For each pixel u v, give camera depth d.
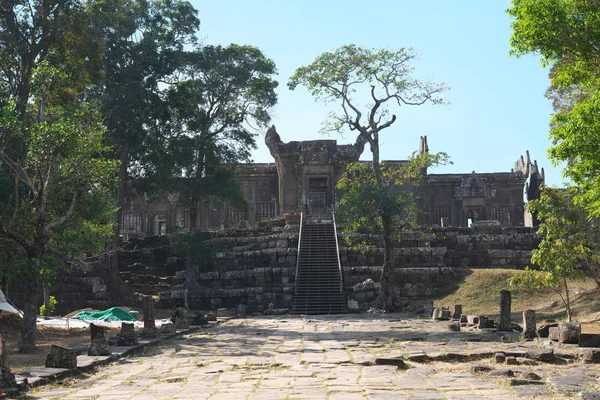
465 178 66.94
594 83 20.00
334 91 42.12
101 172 24.30
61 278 45.72
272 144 63.19
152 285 51.88
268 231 53.34
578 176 17.92
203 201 51.66
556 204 27.30
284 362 17.45
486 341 21.94
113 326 31.67
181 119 50.31
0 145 23.84
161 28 50.84
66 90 33.06
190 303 47.16
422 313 38.16
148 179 50.03
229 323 34.88
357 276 46.59
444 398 11.50
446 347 20.19
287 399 11.76
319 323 32.81
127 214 67.25
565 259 26.67
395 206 40.00
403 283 45.50
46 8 35.50
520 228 53.12
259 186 67.00
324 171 61.81
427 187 67.44
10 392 12.77
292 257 48.84
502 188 68.31
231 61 52.25
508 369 14.28
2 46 33.62
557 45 18.06
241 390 13.01
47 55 35.03
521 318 32.44
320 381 13.96
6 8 34.12
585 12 17.92
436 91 41.59
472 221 67.50
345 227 50.19
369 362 16.67
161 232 72.88
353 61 41.25
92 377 15.70
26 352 21.23
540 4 17.73
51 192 25.19
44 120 23.95
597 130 16.64
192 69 51.09
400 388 12.79
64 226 26.91
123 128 46.88
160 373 16.00
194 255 47.03
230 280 48.91
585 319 28.48
